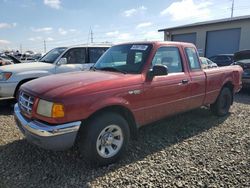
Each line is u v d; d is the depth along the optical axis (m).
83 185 3.06
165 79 4.22
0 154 3.85
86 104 3.21
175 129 5.10
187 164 3.59
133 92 3.71
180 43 4.82
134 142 4.39
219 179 3.20
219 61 15.38
